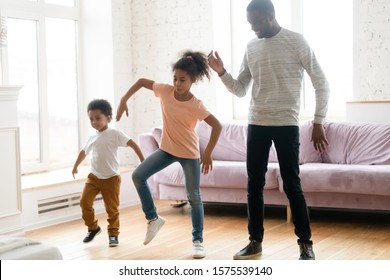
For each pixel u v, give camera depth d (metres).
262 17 3.24
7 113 4.13
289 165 3.28
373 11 5.18
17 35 5.45
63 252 3.82
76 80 6.04
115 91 5.94
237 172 4.63
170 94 3.61
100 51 5.97
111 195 4.03
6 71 5.30
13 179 4.18
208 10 5.83
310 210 5.02
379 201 4.24
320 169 4.36
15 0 5.37
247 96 6.18
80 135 6.05
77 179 5.05
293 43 3.25
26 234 4.41
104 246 3.96
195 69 3.52
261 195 3.46
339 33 5.61
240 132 5.27
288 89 3.26
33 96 5.60
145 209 3.73
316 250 3.67
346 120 5.19
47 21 5.75
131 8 6.16
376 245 3.77
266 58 3.28
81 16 6.04
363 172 4.21
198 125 5.41
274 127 3.27
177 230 4.38
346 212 4.92
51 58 5.79
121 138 4.02
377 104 5.01
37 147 5.64
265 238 4.04
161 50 6.06
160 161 3.64
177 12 5.97
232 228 4.42
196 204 3.62
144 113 6.14
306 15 5.75
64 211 4.92
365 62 5.25
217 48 5.90
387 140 4.70
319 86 3.29
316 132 3.34
